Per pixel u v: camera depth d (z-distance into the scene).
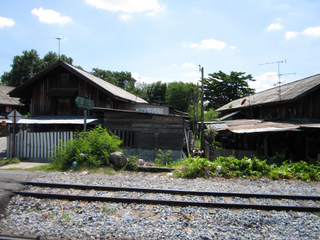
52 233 4.32
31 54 39.66
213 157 13.77
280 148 15.25
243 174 9.23
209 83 47.28
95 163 9.53
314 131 13.86
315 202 6.35
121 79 63.16
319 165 11.06
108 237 4.24
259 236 4.46
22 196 6.19
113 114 13.16
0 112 29.05
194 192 6.67
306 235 4.56
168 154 11.84
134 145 12.82
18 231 4.38
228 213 5.46
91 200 6.04
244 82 45.47
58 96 16.42
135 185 7.42
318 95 15.10
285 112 17.80
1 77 51.22
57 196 6.12
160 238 4.25
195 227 4.77
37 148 12.23
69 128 15.80
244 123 18.44
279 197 6.61
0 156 13.29
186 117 12.50
